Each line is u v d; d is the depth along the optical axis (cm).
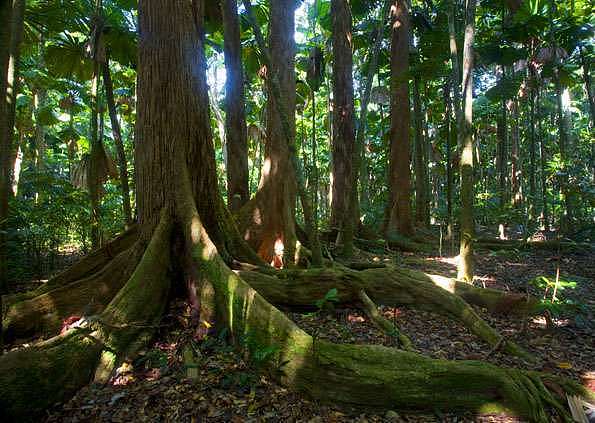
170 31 458
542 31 889
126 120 1411
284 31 624
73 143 1291
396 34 1062
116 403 313
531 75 1034
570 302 432
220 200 504
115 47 734
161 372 353
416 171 1269
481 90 1384
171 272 438
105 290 450
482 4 998
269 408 309
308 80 866
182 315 420
